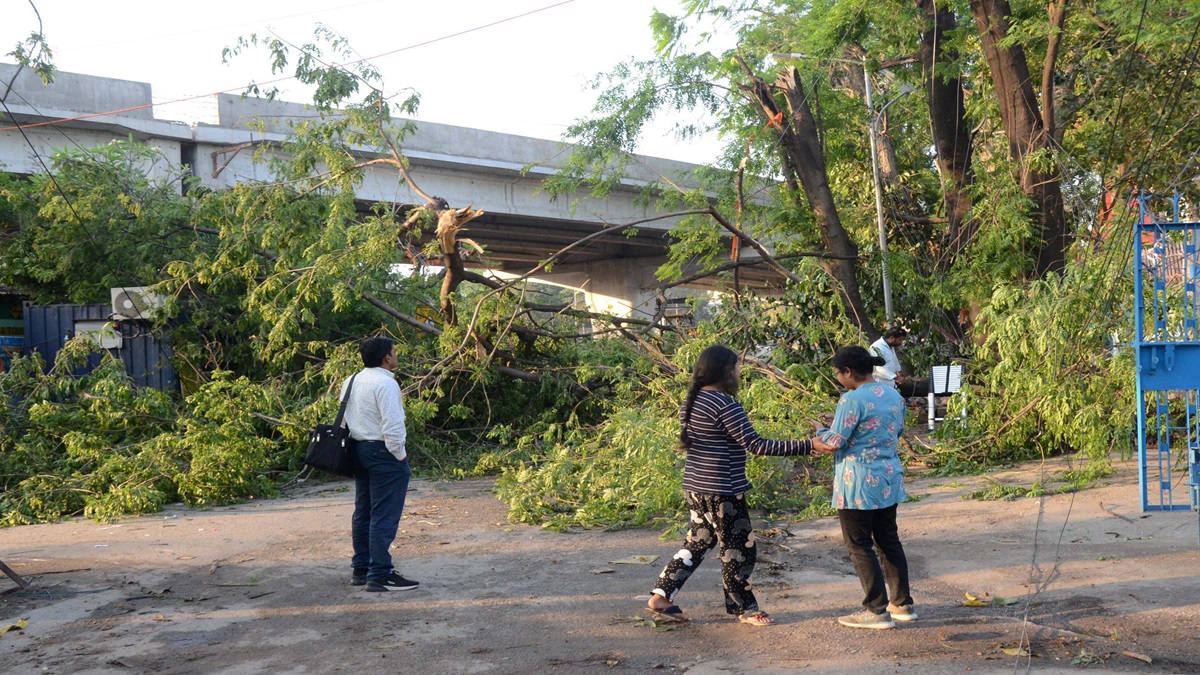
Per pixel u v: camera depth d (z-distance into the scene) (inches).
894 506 198.7
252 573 261.1
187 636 203.2
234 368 522.9
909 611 199.2
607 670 177.6
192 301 504.1
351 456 240.7
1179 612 195.8
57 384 437.7
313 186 510.0
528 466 412.5
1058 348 360.8
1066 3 476.7
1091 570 232.2
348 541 303.9
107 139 862.5
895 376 458.3
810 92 629.6
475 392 535.2
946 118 588.1
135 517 358.6
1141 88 556.7
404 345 512.7
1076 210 586.9
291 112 973.2
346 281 488.7
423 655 188.7
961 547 266.5
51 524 350.6
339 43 504.4
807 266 498.0
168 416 446.3
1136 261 274.7
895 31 617.3
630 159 805.9
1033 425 388.8
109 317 508.7
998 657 175.6
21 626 209.3
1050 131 497.4
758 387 398.0
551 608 221.0
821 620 204.1
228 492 394.6
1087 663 169.8
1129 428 345.1
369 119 507.5
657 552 278.7
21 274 555.2
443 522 337.1
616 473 345.4
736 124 732.0
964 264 547.5
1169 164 536.4
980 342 490.6
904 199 734.5
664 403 445.7
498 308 500.4
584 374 506.9
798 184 696.4
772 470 344.5
